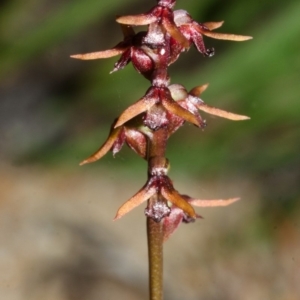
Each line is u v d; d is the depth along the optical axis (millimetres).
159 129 126
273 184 328
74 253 286
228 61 233
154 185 126
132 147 128
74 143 364
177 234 318
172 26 121
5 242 294
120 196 346
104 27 463
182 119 126
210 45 282
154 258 131
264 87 229
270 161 302
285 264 296
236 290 286
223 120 309
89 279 266
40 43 276
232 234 317
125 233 314
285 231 310
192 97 127
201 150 311
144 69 124
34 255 283
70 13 252
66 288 262
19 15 320
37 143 396
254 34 230
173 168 318
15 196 342
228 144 306
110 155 363
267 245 310
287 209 319
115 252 291
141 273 275
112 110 331
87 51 461
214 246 311
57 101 419
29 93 452
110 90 275
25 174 369
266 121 240
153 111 122
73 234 304
